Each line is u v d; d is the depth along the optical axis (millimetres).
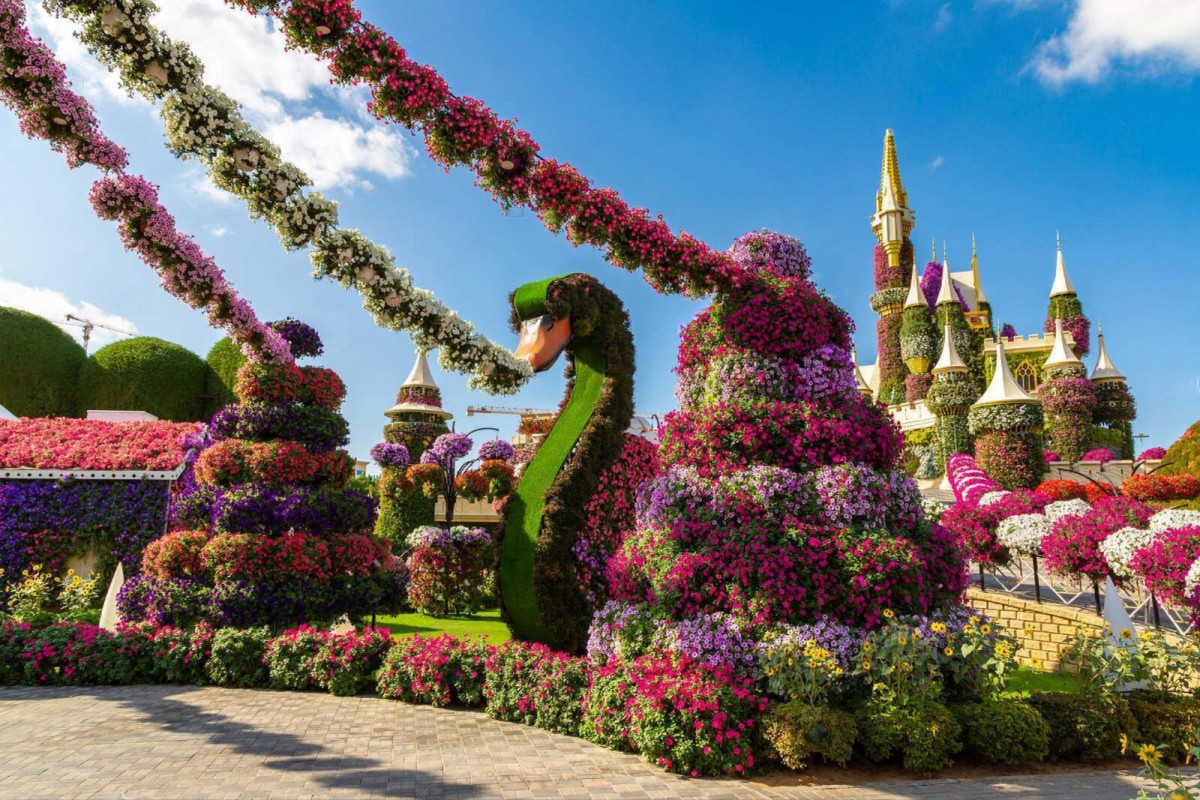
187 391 26859
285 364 9742
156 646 7961
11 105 5879
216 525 9094
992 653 5922
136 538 12141
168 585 8734
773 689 5477
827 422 6746
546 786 4684
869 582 5926
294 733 5855
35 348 25641
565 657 6730
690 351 7820
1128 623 7320
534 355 8477
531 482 8484
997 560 11727
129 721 6137
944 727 5246
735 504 6457
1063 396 36562
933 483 34781
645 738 5203
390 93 6207
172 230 7266
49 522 11938
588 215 7016
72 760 4988
